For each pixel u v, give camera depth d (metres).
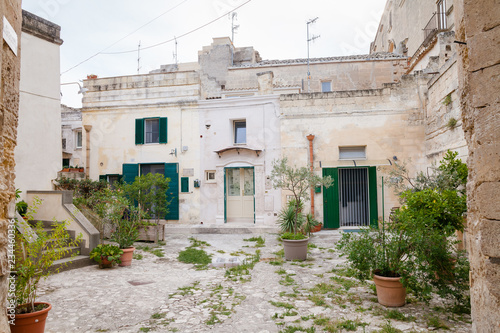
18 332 3.94
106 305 5.54
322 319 4.81
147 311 5.29
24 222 5.90
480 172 2.93
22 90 10.09
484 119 2.90
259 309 5.36
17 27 3.82
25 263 4.39
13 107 3.73
